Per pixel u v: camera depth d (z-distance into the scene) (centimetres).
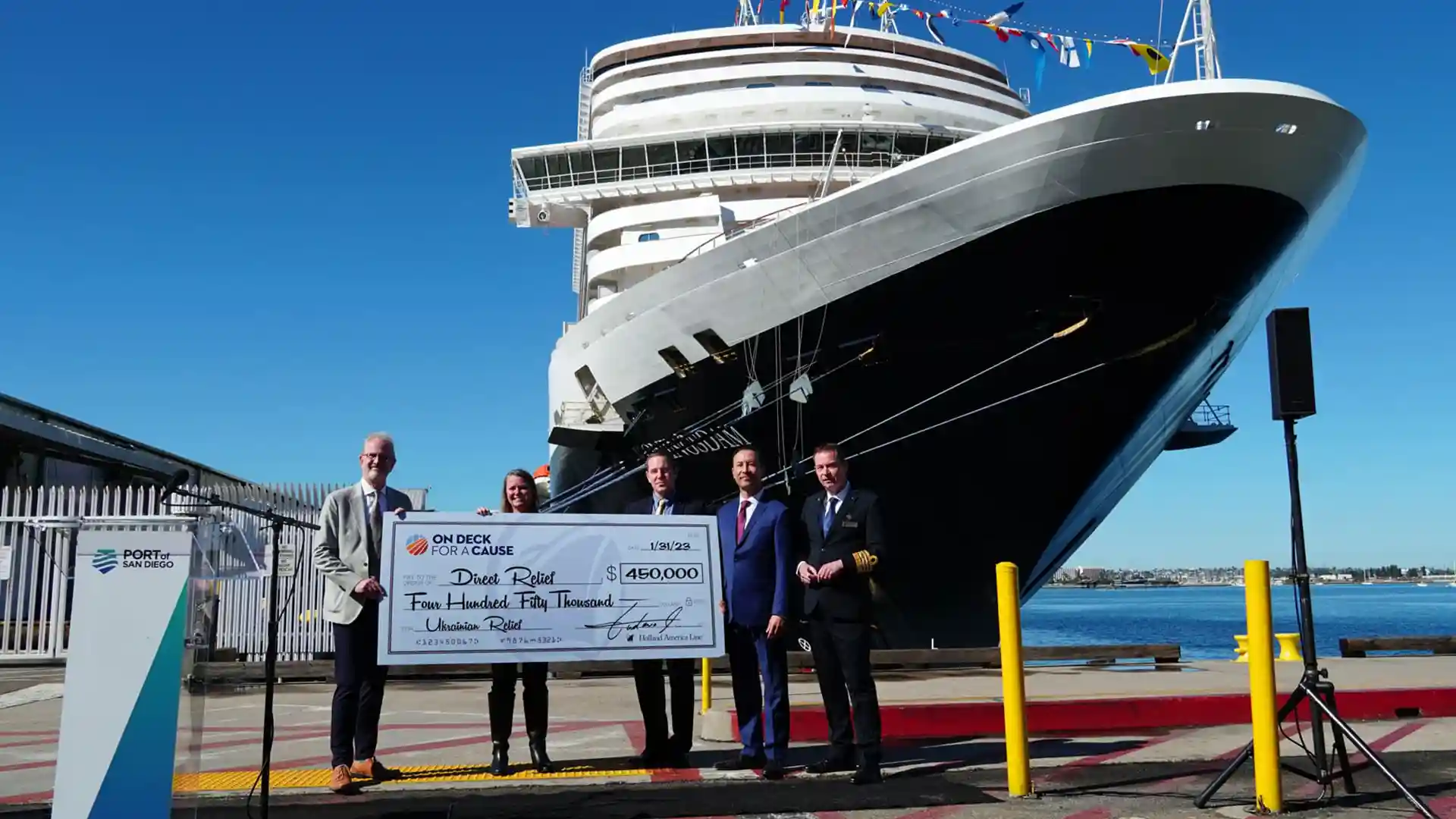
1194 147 1152
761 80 2100
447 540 527
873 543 550
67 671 368
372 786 543
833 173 1936
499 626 525
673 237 1922
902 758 624
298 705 975
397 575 519
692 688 608
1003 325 1302
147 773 367
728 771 578
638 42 2234
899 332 1335
